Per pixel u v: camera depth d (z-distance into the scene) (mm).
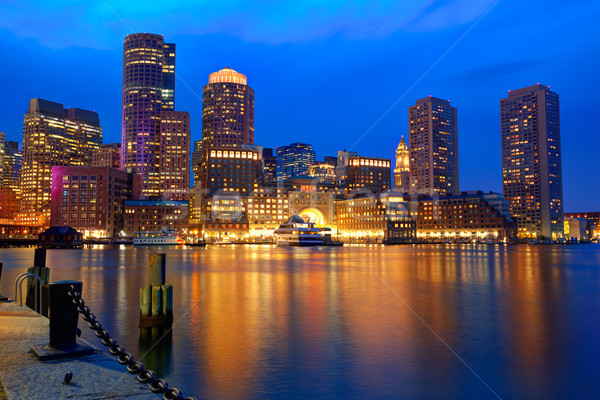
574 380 17969
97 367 10172
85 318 11039
